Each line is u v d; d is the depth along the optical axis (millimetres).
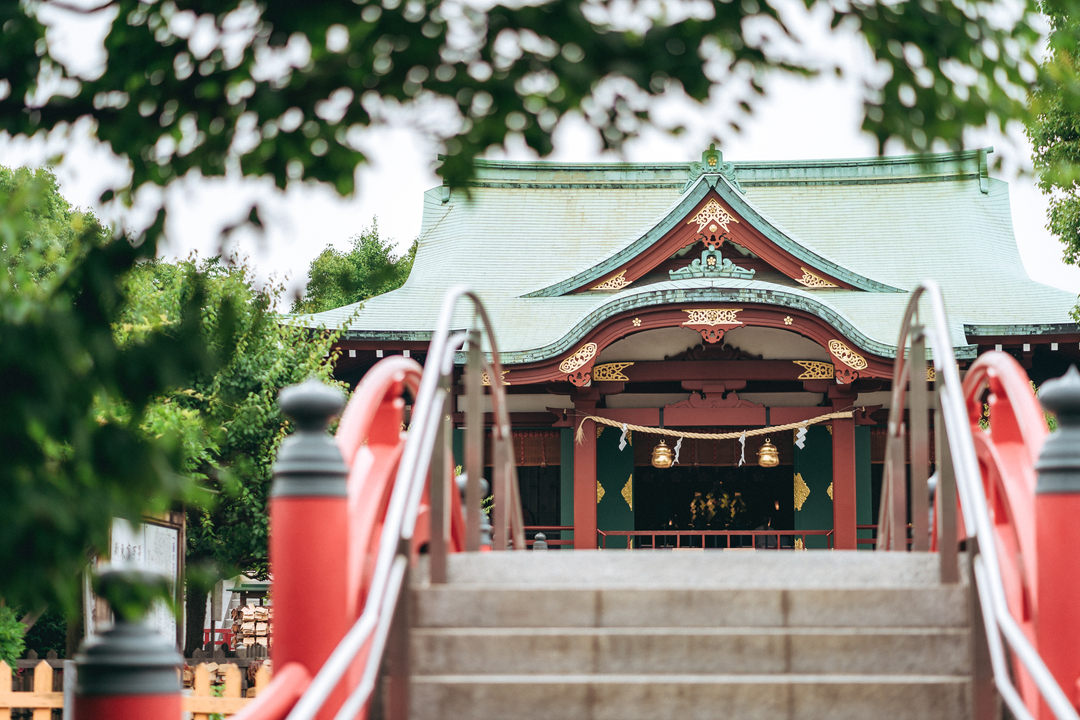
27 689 10648
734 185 19781
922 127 3867
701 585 5105
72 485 2867
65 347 2822
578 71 3287
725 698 4422
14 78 3387
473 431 6406
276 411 15312
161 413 9156
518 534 8430
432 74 3402
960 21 3826
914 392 5977
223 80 3480
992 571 3924
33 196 3420
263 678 9164
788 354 18469
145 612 3111
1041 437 4504
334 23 3379
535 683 4461
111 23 3615
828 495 19094
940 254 24234
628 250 20609
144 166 3484
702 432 19219
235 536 16203
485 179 26406
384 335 19250
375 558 4660
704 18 3410
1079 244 13094
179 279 11281
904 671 4531
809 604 4738
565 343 17516
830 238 25141
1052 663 4074
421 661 4609
